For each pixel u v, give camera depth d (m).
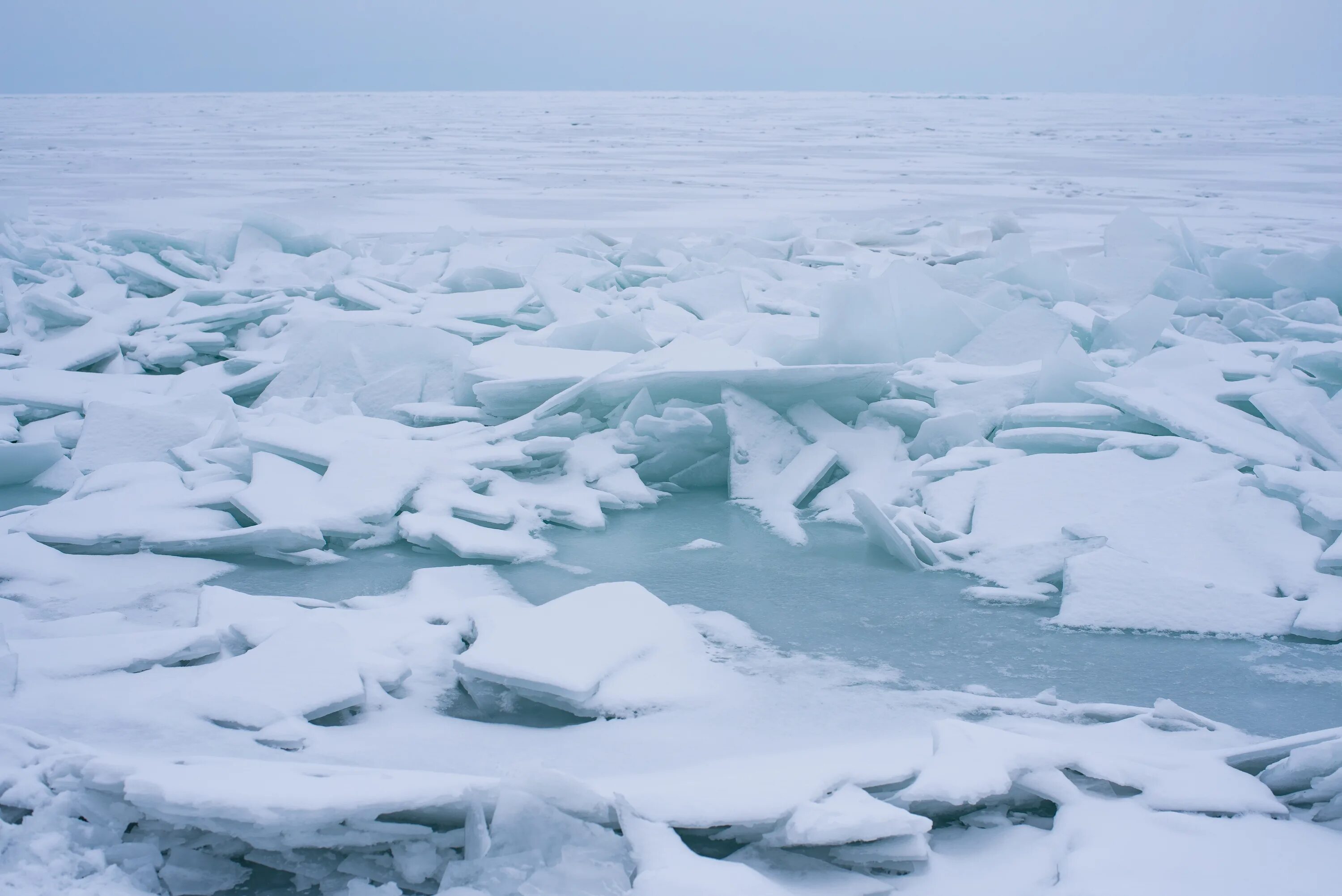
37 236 15.13
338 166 36.88
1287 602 5.03
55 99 167.62
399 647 4.43
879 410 7.77
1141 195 26.94
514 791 2.89
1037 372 7.74
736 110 110.00
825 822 2.81
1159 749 3.66
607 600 4.59
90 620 4.73
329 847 2.89
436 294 11.91
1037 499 6.18
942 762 3.21
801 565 5.82
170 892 2.79
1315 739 3.36
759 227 16.98
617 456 7.23
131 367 9.57
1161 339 9.25
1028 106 125.38
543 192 27.97
